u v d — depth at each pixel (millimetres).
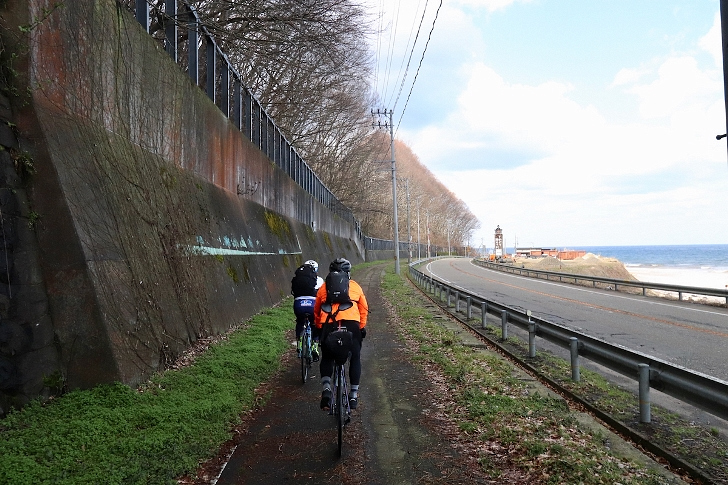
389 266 54781
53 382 5691
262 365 8188
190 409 5672
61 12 6934
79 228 6281
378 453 4922
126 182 8016
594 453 4602
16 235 5711
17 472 3910
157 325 7586
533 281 32469
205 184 12695
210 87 14750
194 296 9555
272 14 17578
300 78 27984
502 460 4633
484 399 6402
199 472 4512
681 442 4961
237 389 6750
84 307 6086
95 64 7707
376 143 61375
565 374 7730
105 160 7523
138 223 8039
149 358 7020
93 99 7586
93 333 6070
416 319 14148
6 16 6145
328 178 54500
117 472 4070
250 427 5734
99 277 6367
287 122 34750
